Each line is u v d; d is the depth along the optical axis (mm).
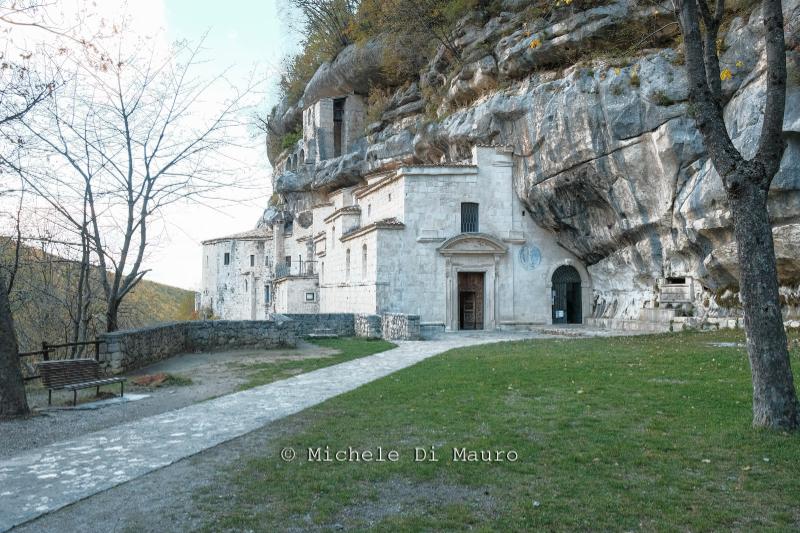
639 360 16781
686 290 26703
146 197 20344
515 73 31703
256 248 69875
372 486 7453
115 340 16969
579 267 34969
